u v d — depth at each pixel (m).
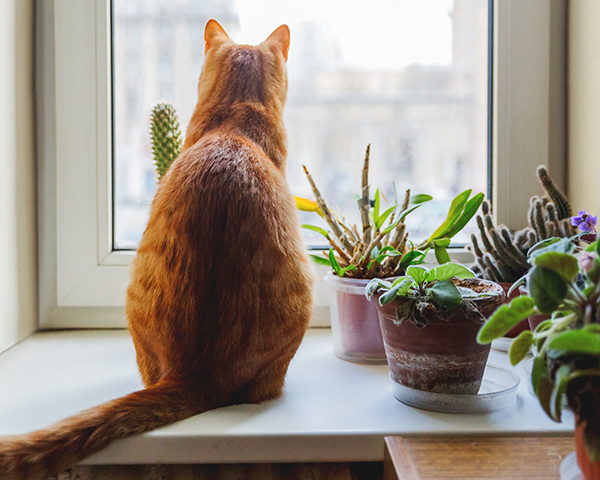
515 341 0.39
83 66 0.78
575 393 0.35
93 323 0.82
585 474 0.38
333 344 0.73
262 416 0.52
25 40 0.75
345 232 0.72
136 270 0.56
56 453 0.44
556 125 0.84
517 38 0.81
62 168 0.79
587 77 0.76
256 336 0.53
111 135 0.81
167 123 0.72
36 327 0.81
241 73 0.66
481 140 0.86
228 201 0.52
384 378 0.64
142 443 0.47
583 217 0.64
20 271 0.74
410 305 0.52
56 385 0.61
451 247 0.85
